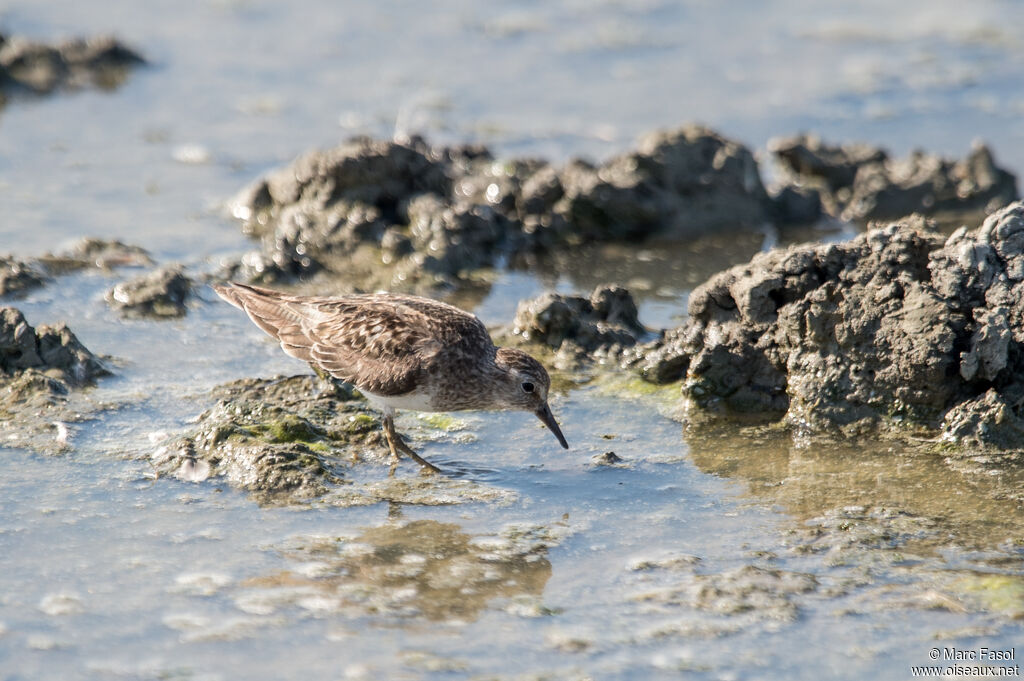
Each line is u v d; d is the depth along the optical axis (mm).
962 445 12898
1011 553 11008
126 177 21547
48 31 28391
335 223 19141
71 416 13422
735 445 13320
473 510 11914
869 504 11969
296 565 10805
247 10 30672
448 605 10273
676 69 27062
